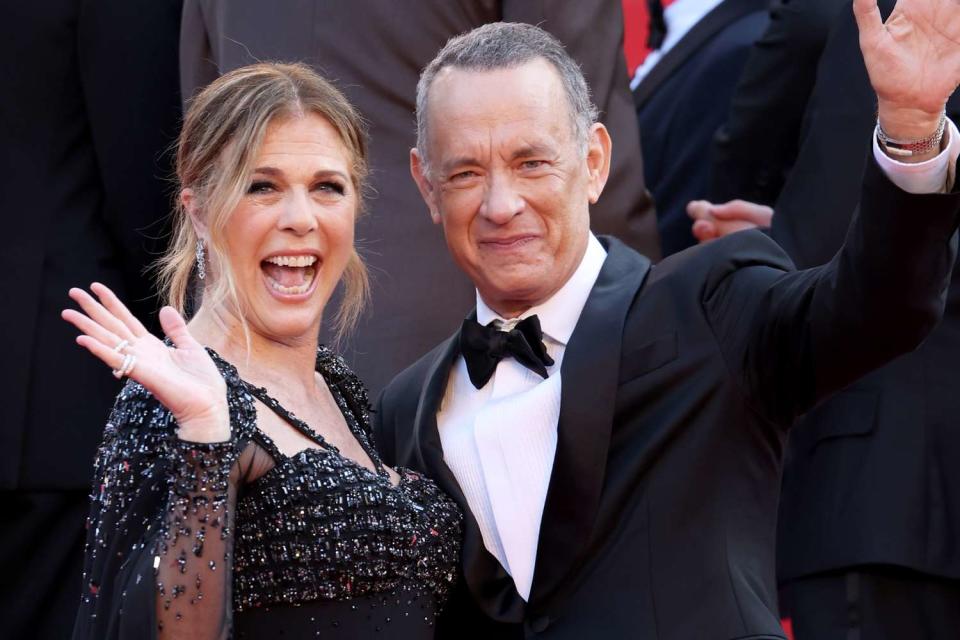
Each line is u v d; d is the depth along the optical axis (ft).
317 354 33.19
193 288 34.68
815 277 29.50
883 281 27.61
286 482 29.12
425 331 38.01
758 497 30.48
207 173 30.66
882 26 27.35
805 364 29.40
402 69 38.65
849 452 38.68
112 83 41.65
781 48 44.68
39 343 41.22
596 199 33.40
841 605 38.52
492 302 32.81
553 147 31.32
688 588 29.71
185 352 27.50
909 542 37.58
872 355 28.43
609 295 31.89
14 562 41.19
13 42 41.24
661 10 51.42
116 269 42.60
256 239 30.55
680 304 31.40
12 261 41.14
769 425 30.66
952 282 38.32
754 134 45.57
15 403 40.86
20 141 41.50
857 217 28.07
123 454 28.35
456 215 31.71
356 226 38.24
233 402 28.73
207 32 40.52
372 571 29.50
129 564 27.48
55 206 41.78
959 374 38.29
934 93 26.84
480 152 31.17
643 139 51.11
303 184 30.71
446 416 33.06
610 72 39.24
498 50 31.42
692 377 30.73
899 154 27.32
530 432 31.53
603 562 30.35
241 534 28.81
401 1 38.32
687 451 30.42
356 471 30.04
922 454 38.06
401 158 38.68
